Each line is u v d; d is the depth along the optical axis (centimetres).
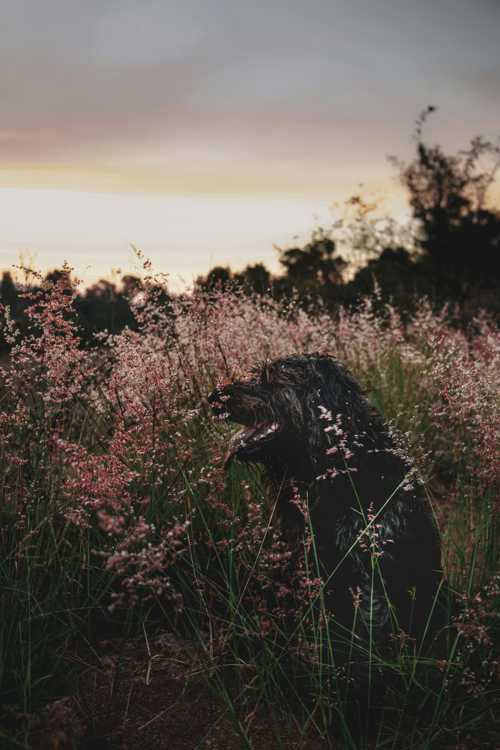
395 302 1159
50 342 370
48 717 296
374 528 313
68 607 345
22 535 357
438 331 719
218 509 400
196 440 446
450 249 2366
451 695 315
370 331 738
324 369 355
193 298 488
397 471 341
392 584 318
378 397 633
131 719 308
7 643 312
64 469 374
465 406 459
